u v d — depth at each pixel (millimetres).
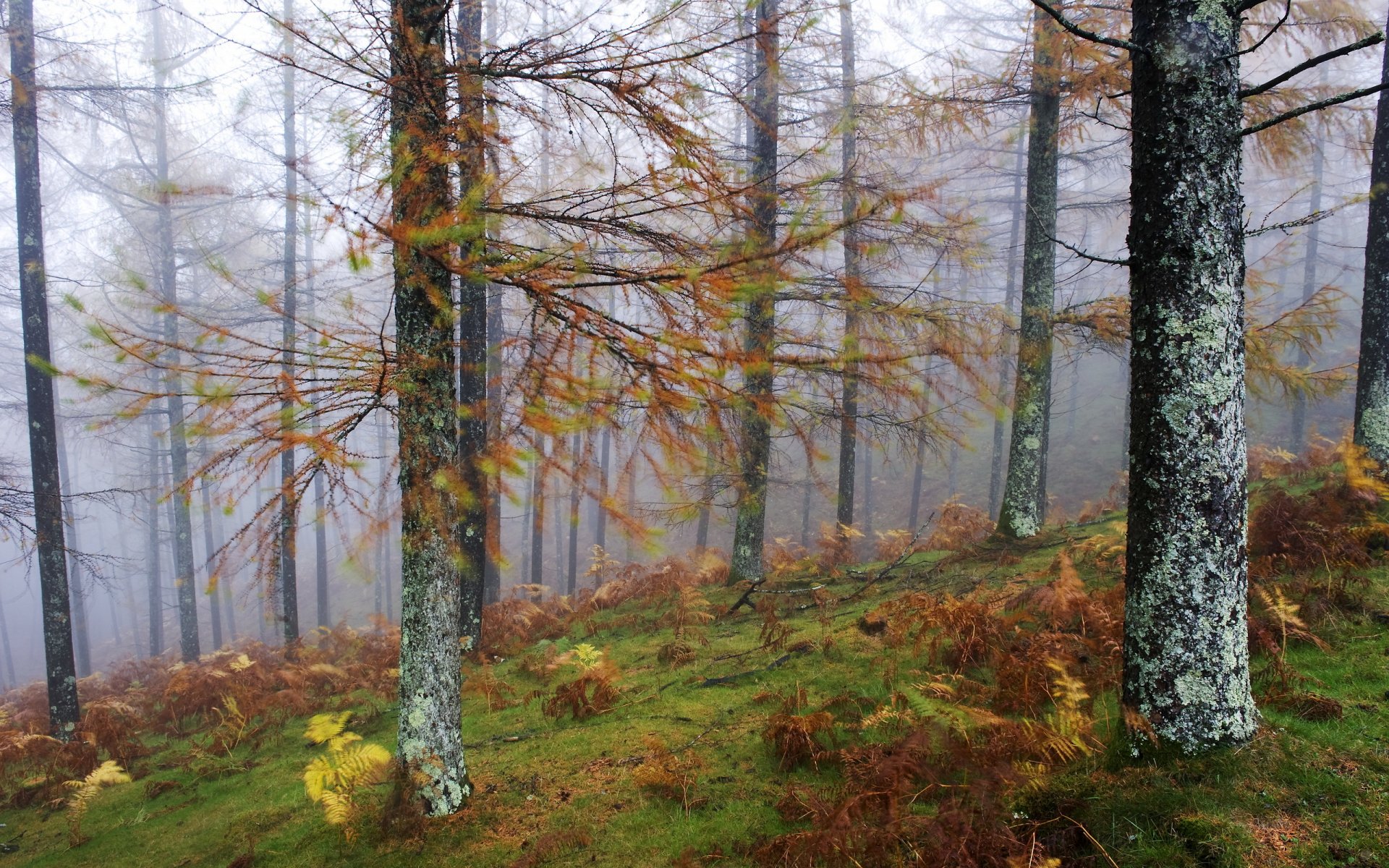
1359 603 5109
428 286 3375
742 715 5594
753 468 6895
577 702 6258
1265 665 4535
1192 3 3363
